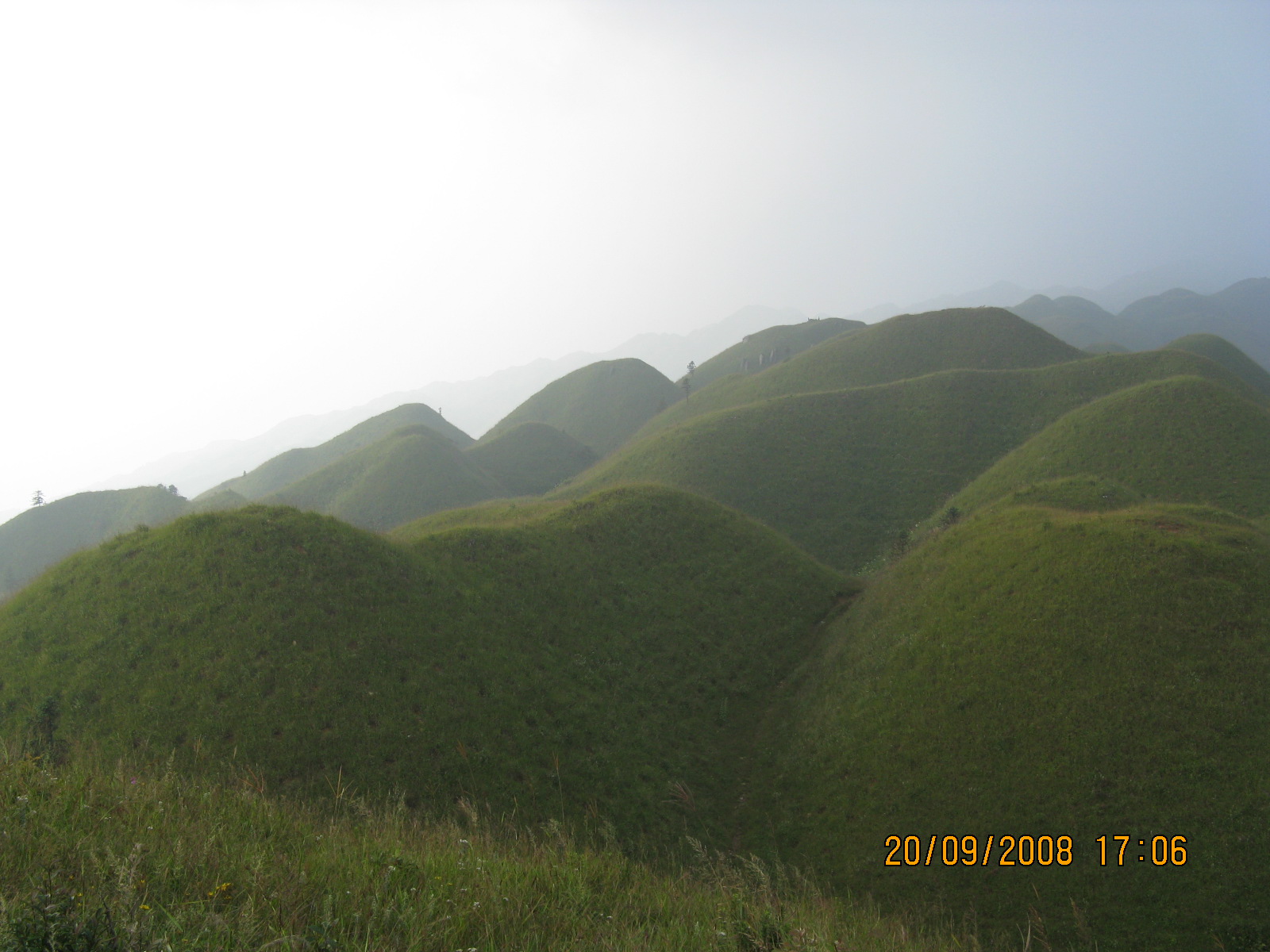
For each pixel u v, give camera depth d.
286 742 15.82
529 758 17.92
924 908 14.30
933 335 106.94
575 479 90.12
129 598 19.56
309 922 4.44
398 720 17.34
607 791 17.98
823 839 17.09
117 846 5.03
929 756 17.98
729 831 18.31
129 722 15.82
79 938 3.33
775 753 21.39
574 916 5.68
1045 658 18.91
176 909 4.20
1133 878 13.38
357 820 9.07
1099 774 15.53
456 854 6.78
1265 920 11.89
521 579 26.67
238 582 20.31
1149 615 18.73
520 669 21.31
